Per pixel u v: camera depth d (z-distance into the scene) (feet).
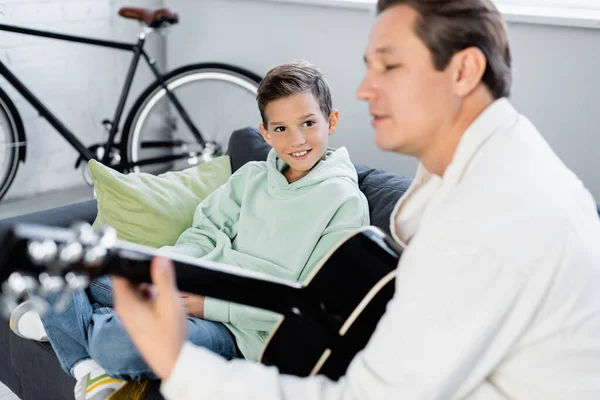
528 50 7.68
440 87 2.94
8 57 9.89
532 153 2.93
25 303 5.26
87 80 10.79
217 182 6.55
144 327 2.91
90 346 4.68
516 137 2.96
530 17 7.46
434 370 2.68
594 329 2.90
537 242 2.73
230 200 5.90
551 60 7.57
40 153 10.64
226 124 11.17
